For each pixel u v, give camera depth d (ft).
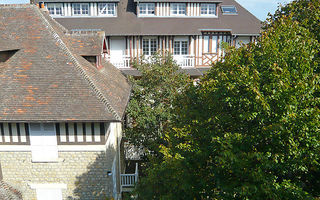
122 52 87.30
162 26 87.10
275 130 26.17
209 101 32.89
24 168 43.52
